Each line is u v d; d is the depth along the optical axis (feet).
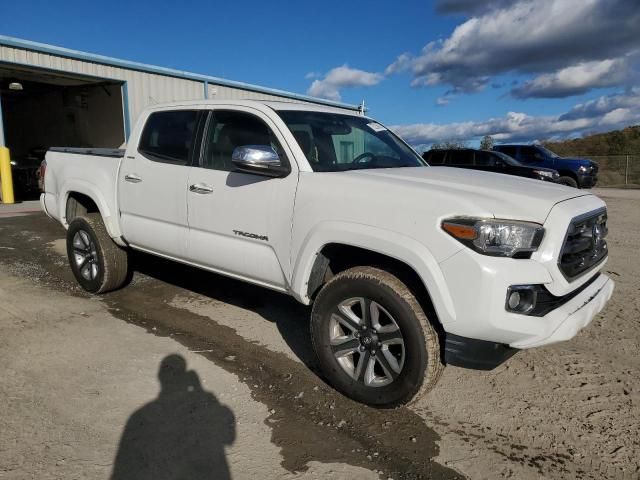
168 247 14.29
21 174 48.26
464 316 8.73
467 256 8.65
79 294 17.34
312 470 8.45
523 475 8.55
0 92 69.77
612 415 10.36
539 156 64.49
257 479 8.17
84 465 8.32
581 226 9.98
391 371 9.82
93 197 16.20
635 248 26.50
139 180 14.78
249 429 9.53
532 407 10.64
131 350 12.81
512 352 9.29
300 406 10.43
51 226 30.71
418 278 9.78
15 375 11.23
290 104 13.29
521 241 8.82
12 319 14.65
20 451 8.60
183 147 13.94
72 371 11.53
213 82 59.57
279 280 11.73
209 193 12.80
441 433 9.66
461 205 8.98
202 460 8.57
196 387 11.03
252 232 11.94
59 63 46.62
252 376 11.65
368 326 10.09
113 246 16.57
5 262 21.59
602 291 10.66
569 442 9.47
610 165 99.04
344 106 75.15
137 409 10.05
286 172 11.42
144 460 8.50
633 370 12.30
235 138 12.80
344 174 10.84
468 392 11.23
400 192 9.68
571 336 9.17
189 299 17.08
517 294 8.66
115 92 55.93
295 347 13.35
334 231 10.19
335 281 10.40
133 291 17.81
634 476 8.56
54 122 70.79
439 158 58.03
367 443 9.28
